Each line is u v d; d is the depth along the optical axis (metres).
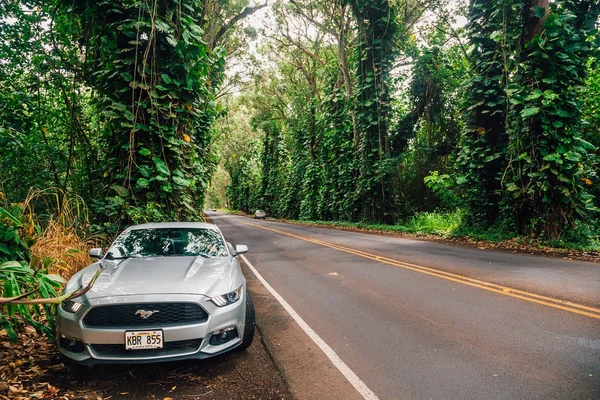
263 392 3.12
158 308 3.30
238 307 3.64
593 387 2.91
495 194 13.27
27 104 9.75
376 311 5.17
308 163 44.03
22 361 3.71
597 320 4.32
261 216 54.31
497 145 13.20
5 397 2.99
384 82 21.88
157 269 3.90
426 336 4.15
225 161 82.62
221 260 4.43
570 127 10.64
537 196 10.90
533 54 10.49
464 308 5.07
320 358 3.74
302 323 4.82
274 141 56.72
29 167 9.72
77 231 7.46
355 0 21.62
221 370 3.56
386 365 3.50
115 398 3.06
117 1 7.70
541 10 10.90
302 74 40.94
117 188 7.47
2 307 4.09
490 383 3.06
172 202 8.16
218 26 20.16
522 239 11.09
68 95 10.35
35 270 4.15
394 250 11.41
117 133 7.88
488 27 13.19
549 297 5.32
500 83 12.90
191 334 3.28
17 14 9.37
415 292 6.06
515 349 3.68
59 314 3.41
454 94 23.77
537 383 3.01
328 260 10.02
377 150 21.86
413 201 25.23
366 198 22.81
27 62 9.88
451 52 23.88
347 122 30.25
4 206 5.54
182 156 8.66
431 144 25.56
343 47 28.17
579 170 10.43
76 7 7.72
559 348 3.64
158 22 7.64
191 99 8.49
